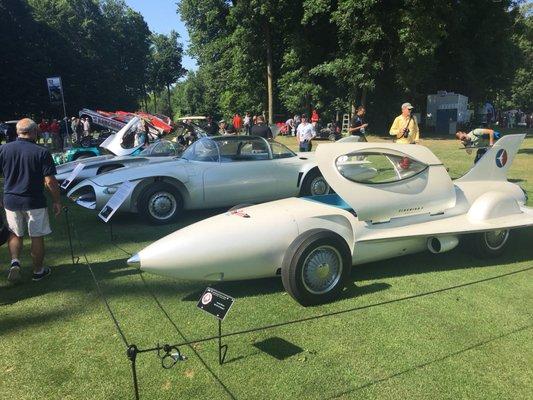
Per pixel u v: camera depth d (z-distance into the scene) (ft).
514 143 19.11
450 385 9.40
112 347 11.16
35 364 10.52
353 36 82.43
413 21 76.23
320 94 95.91
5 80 136.98
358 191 14.17
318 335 11.47
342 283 13.42
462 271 15.64
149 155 30.63
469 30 102.17
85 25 189.88
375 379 9.65
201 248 12.65
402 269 15.89
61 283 15.33
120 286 14.97
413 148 15.84
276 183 25.41
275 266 13.51
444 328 11.68
